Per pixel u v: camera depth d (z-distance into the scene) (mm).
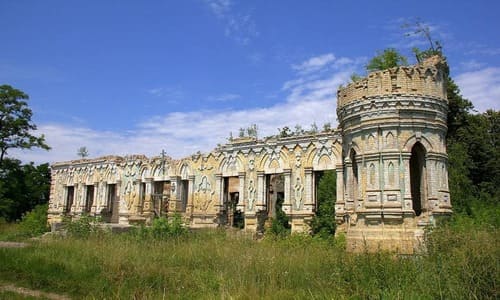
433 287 11117
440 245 15117
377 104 21641
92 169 48375
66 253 20016
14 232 40031
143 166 42656
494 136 40188
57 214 51250
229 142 35812
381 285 11953
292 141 31500
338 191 28141
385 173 21000
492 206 28016
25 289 16094
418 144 22203
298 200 30484
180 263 18125
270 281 14242
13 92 54844
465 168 31406
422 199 21891
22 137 56375
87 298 14031
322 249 20531
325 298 11844
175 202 38875
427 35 29500
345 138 24266
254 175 33281
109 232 27234
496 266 10891
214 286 14391
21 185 60344
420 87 21547
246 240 24281
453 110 34906
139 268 16234
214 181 36125
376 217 20766
